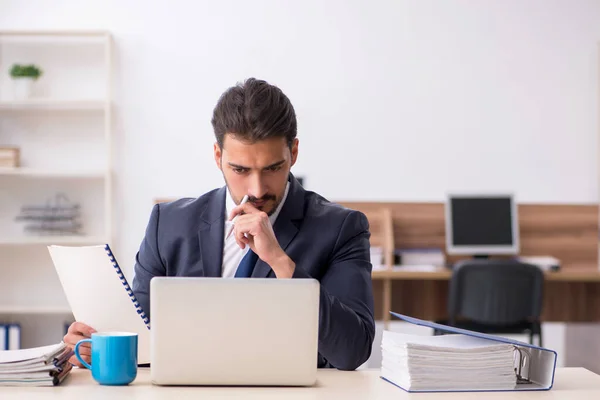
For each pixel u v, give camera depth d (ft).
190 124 17.75
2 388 4.40
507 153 17.98
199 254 5.93
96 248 4.88
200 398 4.15
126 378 4.50
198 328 4.42
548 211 15.25
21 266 17.47
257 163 5.30
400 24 17.97
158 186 17.69
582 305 14.99
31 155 17.38
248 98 5.28
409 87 17.95
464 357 4.50
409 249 14.87
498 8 17.98
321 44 17.90
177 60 17.74
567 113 18.03
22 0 17.57
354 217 5.93
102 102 16.79
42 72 17.19
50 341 17.44
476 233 14.80
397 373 4.62
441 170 17.93
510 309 13.02
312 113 17.89
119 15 17.70
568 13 17.98
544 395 4.43
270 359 4.46
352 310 5.41
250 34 17.85
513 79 17.99
